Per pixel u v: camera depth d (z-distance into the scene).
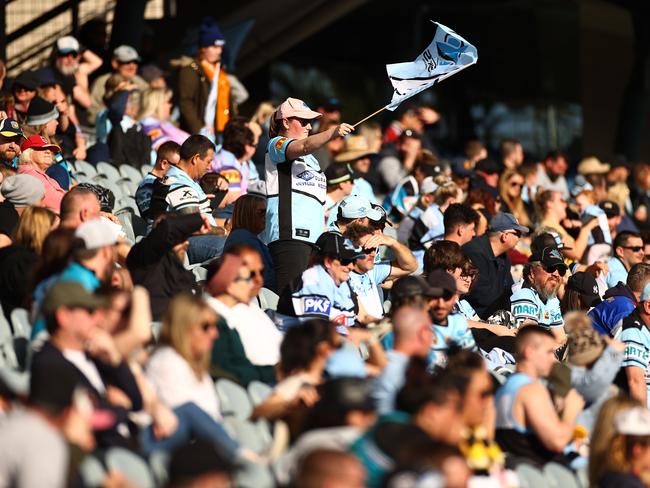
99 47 56.34
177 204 33.91
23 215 27.64
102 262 23.72
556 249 34.28
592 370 27.47
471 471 22.02
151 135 45.69
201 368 22.66
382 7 81.81
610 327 33.59
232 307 26.42
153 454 20.94
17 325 24.89
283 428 21.89
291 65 78.69
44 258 24.09
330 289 28.44
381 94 82.31
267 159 31.33
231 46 58.53
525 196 50.94
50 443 17.48
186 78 48.25
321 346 23.02
